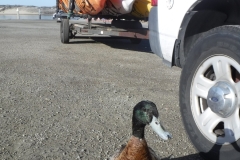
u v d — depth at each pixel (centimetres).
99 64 374
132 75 325
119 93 262
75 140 177
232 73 148
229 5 170
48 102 237
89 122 202
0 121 200
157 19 207
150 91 270
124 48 500
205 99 159
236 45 142
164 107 231
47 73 325
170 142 178
